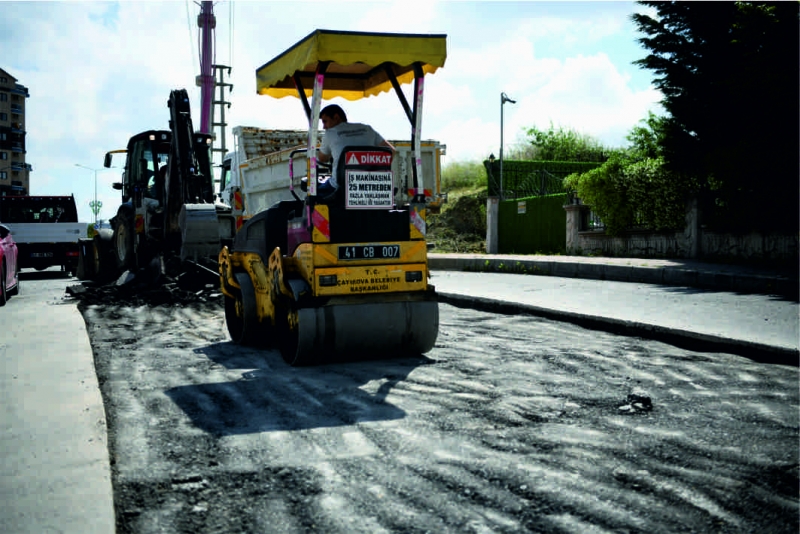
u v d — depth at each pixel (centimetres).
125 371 645
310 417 484
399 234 683
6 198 2264
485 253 2344
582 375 598
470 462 388
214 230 1208
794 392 534
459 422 465
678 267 1288
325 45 610
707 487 353
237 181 1772
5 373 594
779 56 1241
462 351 721
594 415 478
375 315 663
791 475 368
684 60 1459
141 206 1408
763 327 752
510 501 336
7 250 1304
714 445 414
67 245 2088
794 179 1265
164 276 1284
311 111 649
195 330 908
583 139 3244
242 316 780
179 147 1256
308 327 639
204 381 602
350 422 470
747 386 554
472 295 1106
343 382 592
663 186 1609
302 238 670
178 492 353
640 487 352
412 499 339
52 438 417
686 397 523
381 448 414
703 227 1506
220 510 331
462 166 3272
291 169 729
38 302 1241
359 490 351
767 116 1285
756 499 339
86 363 638
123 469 384
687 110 1432
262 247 748
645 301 1006
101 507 321
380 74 790
